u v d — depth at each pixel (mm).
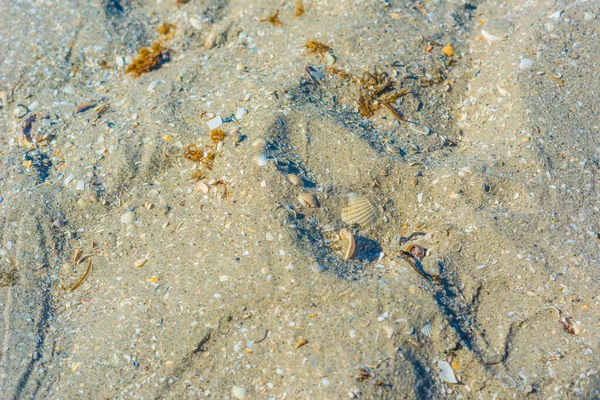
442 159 771
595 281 702
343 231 721
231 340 684
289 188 728
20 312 714
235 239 711
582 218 730
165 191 748
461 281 710
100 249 737
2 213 748
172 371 678
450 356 678
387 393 659
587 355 678
